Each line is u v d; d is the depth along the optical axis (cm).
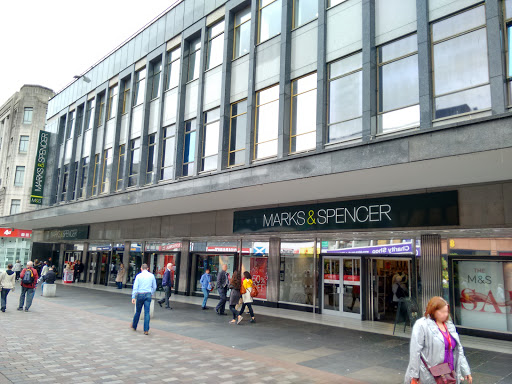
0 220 3059
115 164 2220
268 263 1595
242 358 752
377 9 1188
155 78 2075
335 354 807
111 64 2398
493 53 905
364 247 1300
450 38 1028
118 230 2473
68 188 2638
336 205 1330
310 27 1359
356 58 1224
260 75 1497
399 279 1331
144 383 587
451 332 410
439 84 1035
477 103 960
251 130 1477
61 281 2834
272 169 1176
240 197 1449
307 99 1339
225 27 1662
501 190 1002
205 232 1862
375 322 1242
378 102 1159
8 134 4419
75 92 2781
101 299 1720
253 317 1178
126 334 945
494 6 920
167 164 1883
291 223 1460
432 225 1095
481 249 1035
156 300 1672
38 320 1109
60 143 2925
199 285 1930
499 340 984
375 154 941
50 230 3278
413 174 981
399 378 646
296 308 1477
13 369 633
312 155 1077
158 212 2017
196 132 1731
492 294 1019
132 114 2173
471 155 805
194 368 674
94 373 627
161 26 2041
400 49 1131
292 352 817
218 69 1697
